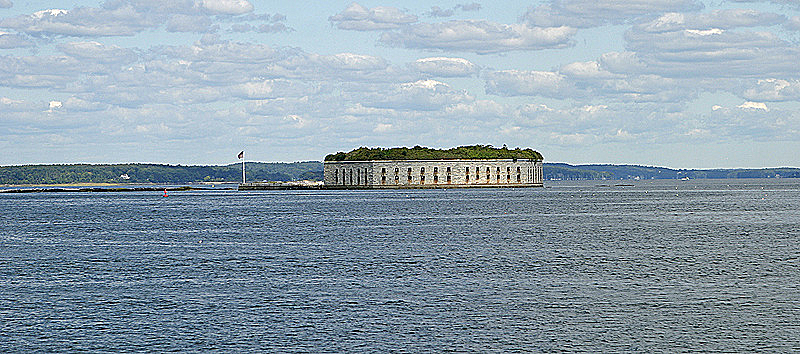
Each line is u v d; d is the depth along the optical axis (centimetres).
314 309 10619
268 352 8600
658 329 9475
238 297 11506
